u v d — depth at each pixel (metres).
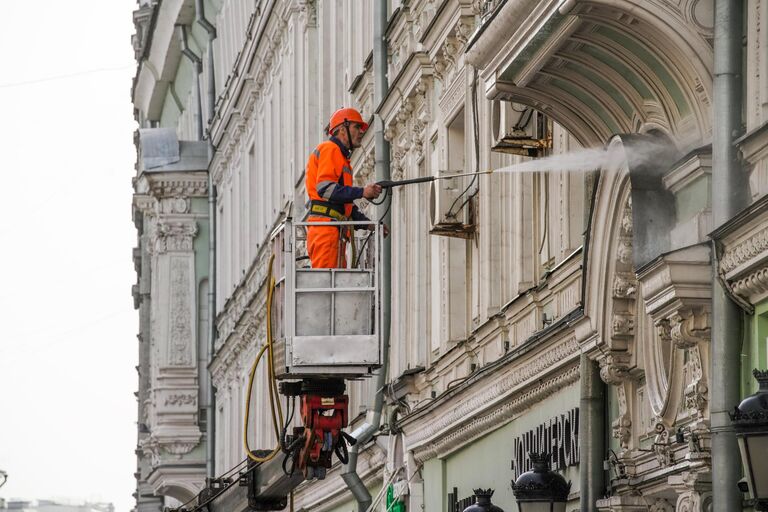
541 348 26.16
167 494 84.44
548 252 27.98
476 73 31.41
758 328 17.39
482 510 23.72
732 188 17.62
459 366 33.50
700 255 18.16
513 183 29.77
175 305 83.69
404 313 39.41
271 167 62.81
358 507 44.50
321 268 23.14
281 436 24.75
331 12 50.50
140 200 92.00
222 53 77.69
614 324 22.25
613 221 21.83
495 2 24.03
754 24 17.67
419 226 37.81
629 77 20.34
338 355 23.02
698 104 19.11
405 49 38.75
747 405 15.17
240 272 72.62
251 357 68.25
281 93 60.03
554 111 22.17
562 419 25.73
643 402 22.36
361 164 44.94
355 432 39.62
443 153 34.69
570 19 19.20
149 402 96.00
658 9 18.59
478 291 32.19
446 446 34.19
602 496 23.38
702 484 18.88
